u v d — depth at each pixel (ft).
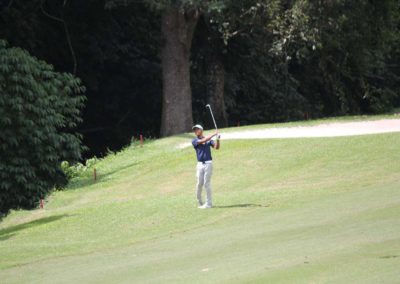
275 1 339.77
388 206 143.33
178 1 313.12
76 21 369.09
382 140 235.81
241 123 432.25
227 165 236.22
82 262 128.06
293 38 351.05
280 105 426.51
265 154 240.94
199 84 406.21
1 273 125.08
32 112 265.54
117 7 367.66
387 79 493.77
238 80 417.49
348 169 207.82
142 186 230.89
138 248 136.36
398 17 392.88
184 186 220.84
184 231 149.48
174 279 103.91
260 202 172.76
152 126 402.93
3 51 264.11
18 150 260.42
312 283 92.38
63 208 210.18
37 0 342.23
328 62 408.87
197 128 168.96
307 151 235.81
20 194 257.14
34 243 155.22
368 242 113.39
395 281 88.63
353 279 91.91
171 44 338.95
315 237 123.44
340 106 447.01
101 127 400.26
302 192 181.27
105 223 168.96
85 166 276.21
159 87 394.73
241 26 356.79
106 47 372.17
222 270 106.32
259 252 116.88
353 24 365.20
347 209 147.13
